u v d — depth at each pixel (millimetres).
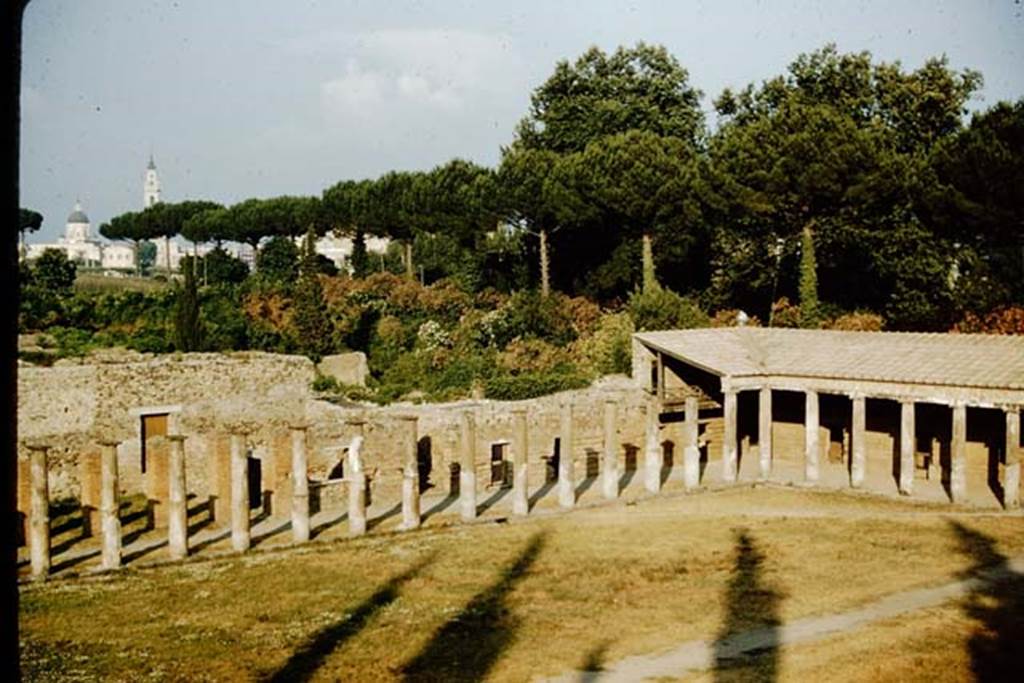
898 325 58125
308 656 23906
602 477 48688
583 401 49156
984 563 31578
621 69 82812
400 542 36125
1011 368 40594
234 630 26062
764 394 46656
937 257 60219
